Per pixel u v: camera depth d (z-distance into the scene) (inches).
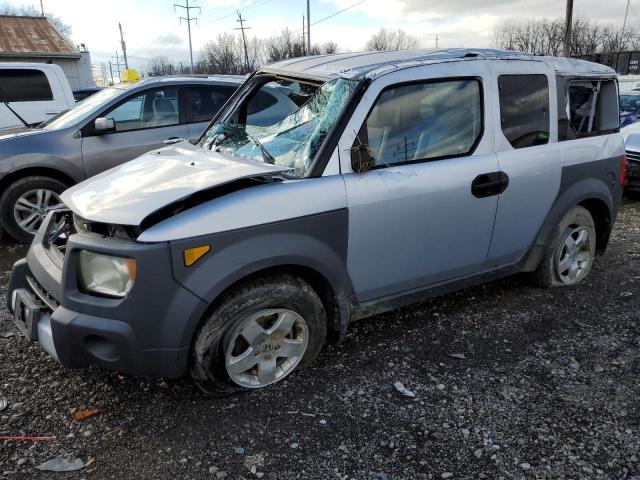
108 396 110.7
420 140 122.6
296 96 127.7
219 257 97.2
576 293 162.4
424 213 121.9
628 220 251.8
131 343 95.2
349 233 112.3
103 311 95.1
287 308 108.6
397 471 90.6
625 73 1358.3
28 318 107.2
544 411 106.3
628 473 90.0
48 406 107.4
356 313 123.0
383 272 121.7
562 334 137.1
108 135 225.0
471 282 142.3
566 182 149.2
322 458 93.5
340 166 111.3
